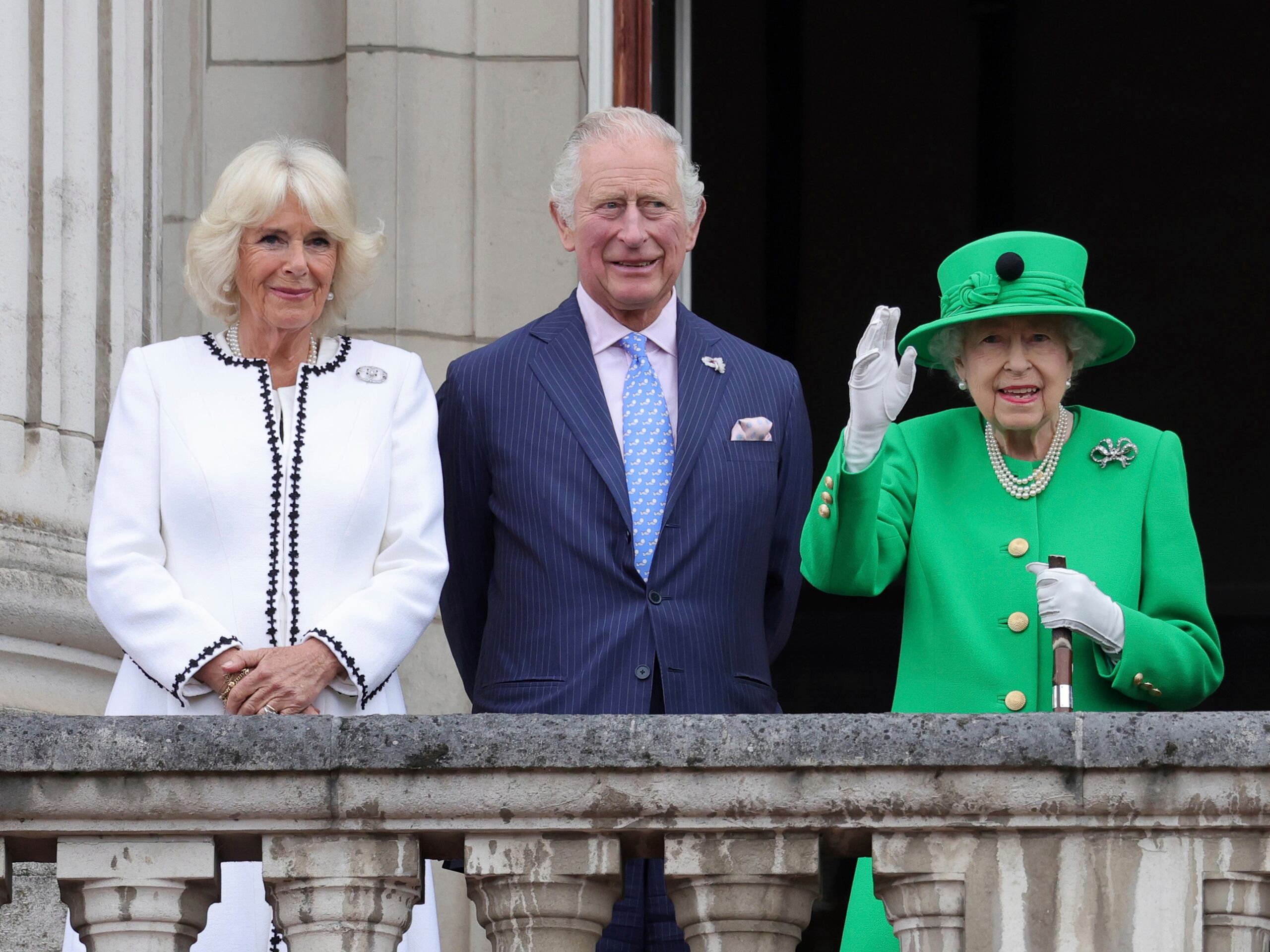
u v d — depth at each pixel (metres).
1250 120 41.31
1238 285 41.12
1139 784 11.52
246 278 15.09
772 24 42.03
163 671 13.97
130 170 22.17
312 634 14.10
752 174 41.84
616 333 16.11
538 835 11.82
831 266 41.59
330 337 15.58
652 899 14.62
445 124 24.88
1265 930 11.53
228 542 14.55
